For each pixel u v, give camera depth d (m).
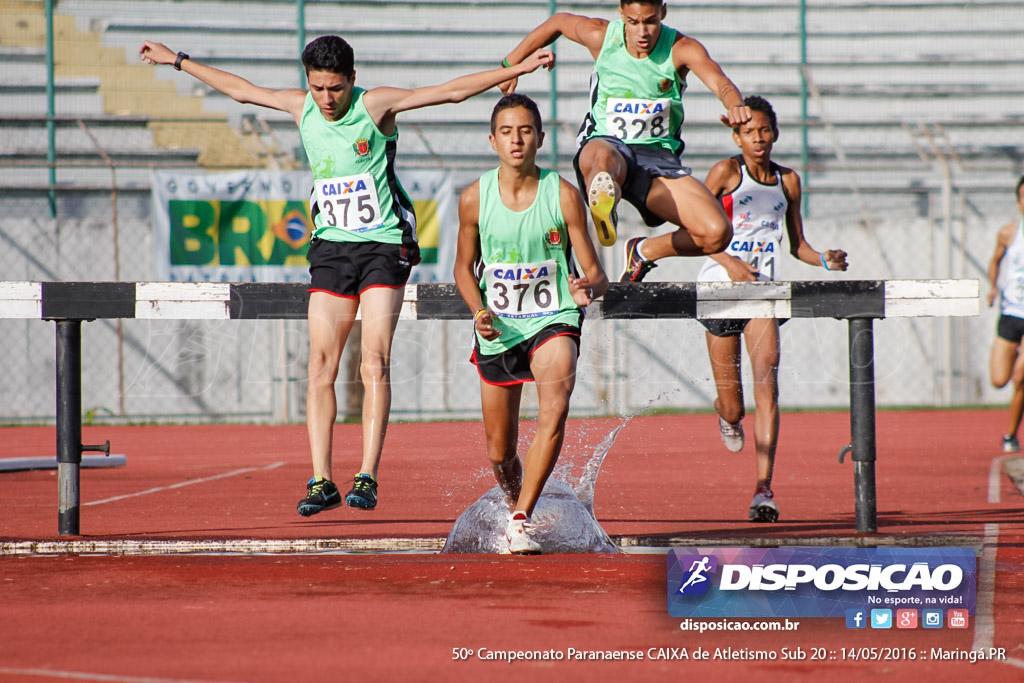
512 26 50.66
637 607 9.55
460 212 12.80
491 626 8.74
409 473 16.61
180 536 14.70
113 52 48.84
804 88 49.41
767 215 18.14
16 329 41.28
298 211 40.56
